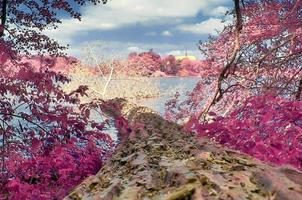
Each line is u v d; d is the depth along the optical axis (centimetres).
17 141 529
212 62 1090
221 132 455
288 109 388
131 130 1005
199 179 249
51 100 541
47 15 909
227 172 275
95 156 555
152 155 465
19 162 502
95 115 2338
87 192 344
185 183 250
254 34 877
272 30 863
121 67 4603
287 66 890
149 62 4909
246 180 250
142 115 1853
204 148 419
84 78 4116
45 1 902
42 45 888
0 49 496
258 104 419
